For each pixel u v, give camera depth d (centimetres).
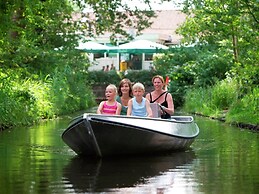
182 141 1273
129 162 1111
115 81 4012
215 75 3088
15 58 2397
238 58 2123
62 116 2578
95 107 3362
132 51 4094
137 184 891
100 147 1156
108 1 3212
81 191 841
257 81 2058
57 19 3038
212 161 1121
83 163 1102
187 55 3400
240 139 1506
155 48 3909
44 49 2847
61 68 2922
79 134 1152
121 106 1248
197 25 2686
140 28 3378
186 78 3328
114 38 3378
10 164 1093
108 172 999
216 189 851
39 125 2022
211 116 2397
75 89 3111
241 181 909
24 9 2169
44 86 2533
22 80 2395
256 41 1884
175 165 1073
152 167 1052
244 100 2033
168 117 1320
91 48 4091
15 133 1692
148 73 3991
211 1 1991
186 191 838
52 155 1217
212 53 3172
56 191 844
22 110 2069
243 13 1798
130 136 1158
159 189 852
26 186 882
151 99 1327
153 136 1184
